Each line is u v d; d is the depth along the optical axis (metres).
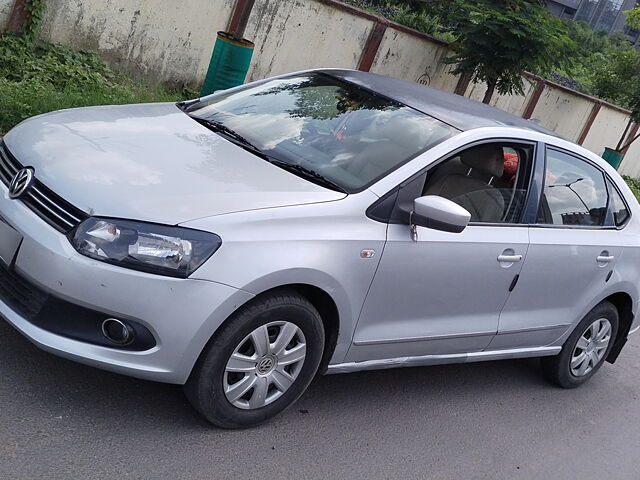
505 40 12.16
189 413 3.83
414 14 14.89
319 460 3.85
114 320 3.24
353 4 13.99
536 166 4.76
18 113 6.64
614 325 5.75
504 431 4.83
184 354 3.31
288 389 3.86
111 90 8.34
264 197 3.59
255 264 3.36
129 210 3.27
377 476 3.89
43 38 8.55
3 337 3.92
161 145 3.91
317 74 5.08
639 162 21.28
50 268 3.21
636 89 18.47
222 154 3.97
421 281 4.10
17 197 3.46
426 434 4.48
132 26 9.14
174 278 3.22
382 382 4.94
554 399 5.55
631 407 5.84
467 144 4.32
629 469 4.84
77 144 3.71
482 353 4.84
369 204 3.85
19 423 3.37
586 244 5.08
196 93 9.97
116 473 3.25
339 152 4.17
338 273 3.67
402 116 4.48
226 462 3.57
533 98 16.16
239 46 8.58
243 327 3.47
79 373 3.85
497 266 4.46
